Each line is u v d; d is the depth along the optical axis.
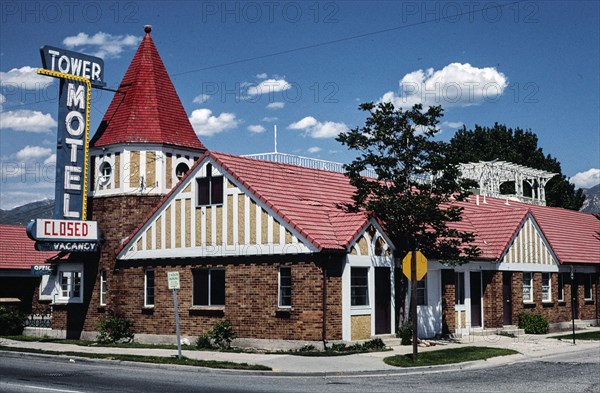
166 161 30.72
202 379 18.59
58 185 28.77
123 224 29.94
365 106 26.00
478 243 31.66
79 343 28.23
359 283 25.25
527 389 16.69
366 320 25.11
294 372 19.50
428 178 27.66
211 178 26.97
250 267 25.50
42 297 39.44
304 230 24.12
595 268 38.91
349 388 16.81
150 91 31.41
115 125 31.08
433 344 26.05
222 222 26.42
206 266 26.73
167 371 20.47
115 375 19.36
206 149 32.06
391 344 25.38
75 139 29.03
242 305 25.55
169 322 27.72
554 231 39.09
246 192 25.80
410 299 27.00
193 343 26.78
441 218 25.28
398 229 26.12
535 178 55.69
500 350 24.41
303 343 23.94
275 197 25.70
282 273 24.92
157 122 30.81
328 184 29.66
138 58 32.12
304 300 24.06
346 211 26.69
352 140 25.78
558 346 26.77
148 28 32.50
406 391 16.31
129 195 30.00
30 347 26.61
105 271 30.23
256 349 24.78
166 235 28.05
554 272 35.50
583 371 20.20
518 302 32.66
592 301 38.84
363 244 25.27
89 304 30.66
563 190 66.38
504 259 31.89
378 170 25.91
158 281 28.20
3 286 39.50
